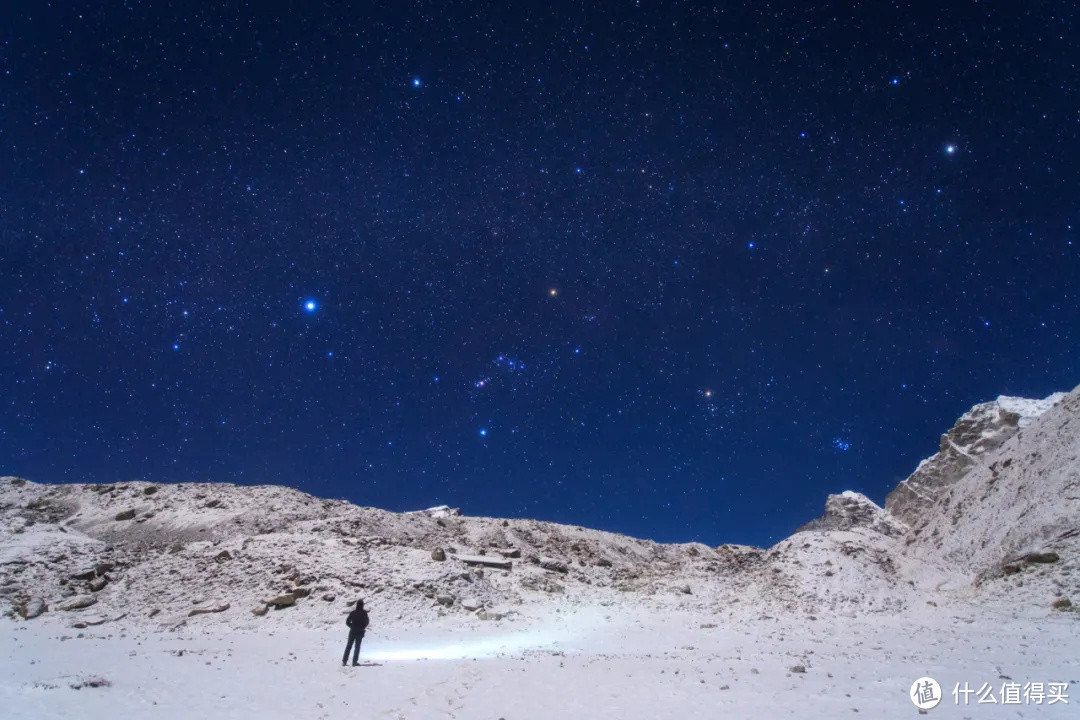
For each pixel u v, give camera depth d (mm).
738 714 9695
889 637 20719
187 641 19922
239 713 10586
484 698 11477
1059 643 17328
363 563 28797
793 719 9312
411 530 39656
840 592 29359
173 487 44094
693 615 27953
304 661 16281
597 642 21375
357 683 13203
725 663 15156
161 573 28344
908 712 9648
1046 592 24516
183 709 10734
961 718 9156
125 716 10172
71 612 24531
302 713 10664
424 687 12711
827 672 13469
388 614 24047
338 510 41531
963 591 28516
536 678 13281
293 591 25578
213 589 26406
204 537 34938
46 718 9914
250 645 19125
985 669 13367
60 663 15508
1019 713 9398
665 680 12789
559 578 33938
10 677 13617
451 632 22469
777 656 16594
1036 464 35531
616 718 9781
